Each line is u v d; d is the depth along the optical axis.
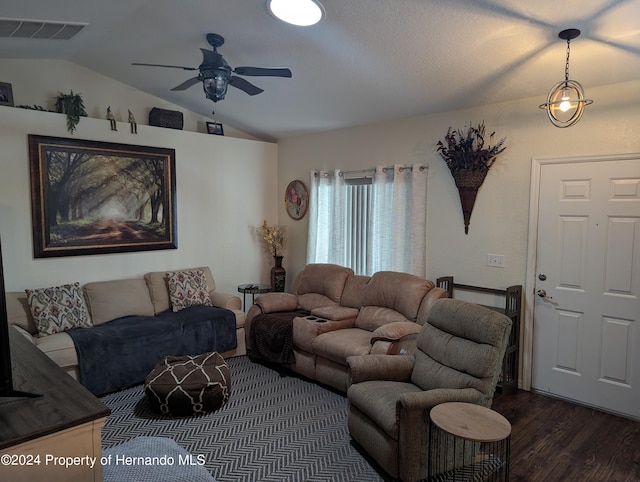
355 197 5.04
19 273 3.86
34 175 3.88
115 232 4.42
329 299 4.53
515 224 3.75
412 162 4.47
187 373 3.28
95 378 3.46
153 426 3.05
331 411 3.32
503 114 3.78
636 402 3.19
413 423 2.32
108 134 4.35
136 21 3.37
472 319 2.63
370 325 3.94
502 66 3.18
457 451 2.46
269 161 5.85
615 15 2.43
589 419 3.21
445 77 3.48
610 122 3.22
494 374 2.47
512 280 3.79
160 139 4.74
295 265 5.77
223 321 4.35
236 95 4.60
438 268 4.30
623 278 3.22
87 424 1.36
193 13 3.14
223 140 5.30
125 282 4.35
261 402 3.47
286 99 4.53
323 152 5.38
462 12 2.61
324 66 3.67
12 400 1.46
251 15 3.04
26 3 2.83
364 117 4.67
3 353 1.44
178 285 4.54
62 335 3.53
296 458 2.66
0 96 3.83
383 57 3.34
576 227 3.43
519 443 2.85
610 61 2.92
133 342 3.68
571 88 2.67
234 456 2.68
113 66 4.32
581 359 3.45
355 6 2.72
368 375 2.85
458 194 4.11
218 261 5.33
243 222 5.57
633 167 3.14
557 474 2.50
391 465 2.38
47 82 4.23
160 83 4.62
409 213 4.49
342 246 5.15
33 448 1.27
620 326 3.25
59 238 4.06
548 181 3.55
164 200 4.78
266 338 4.19
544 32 2.68
